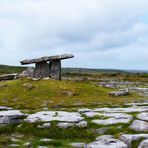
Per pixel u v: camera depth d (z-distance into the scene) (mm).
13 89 43188
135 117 25766
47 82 45531
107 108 30984
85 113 27344
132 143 20781
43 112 28094
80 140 22375
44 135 23469
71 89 42594
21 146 20562
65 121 24828
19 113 26562
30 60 52500
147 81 94438
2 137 23125
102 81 88875
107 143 20281
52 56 52219
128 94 44312
